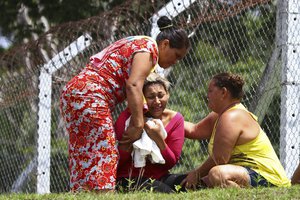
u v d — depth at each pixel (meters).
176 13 17.86
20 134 23.55
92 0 33.47
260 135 14.18
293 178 14.63
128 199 12.22
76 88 13.46
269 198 11.88
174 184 14.45
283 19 16.36
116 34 19.95
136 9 19.78
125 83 13.62
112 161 13.52
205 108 19.23
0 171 24.45
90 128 13.45
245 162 13.95
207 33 18.97
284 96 16.06
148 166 14.38
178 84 19.81
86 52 20.33
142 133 14.09
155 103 14.23
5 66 23.19
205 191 12.55
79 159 13.54
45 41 21.02
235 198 11.98
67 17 33.91
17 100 23.22
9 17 35.81
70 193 12.99
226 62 19.23
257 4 17.19
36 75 21.75
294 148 15.98
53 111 22.66
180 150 14.52
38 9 34.84
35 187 21.64
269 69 17.09
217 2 18.00
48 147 21.38
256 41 19.22
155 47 13.53
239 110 14.14
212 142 14.38
